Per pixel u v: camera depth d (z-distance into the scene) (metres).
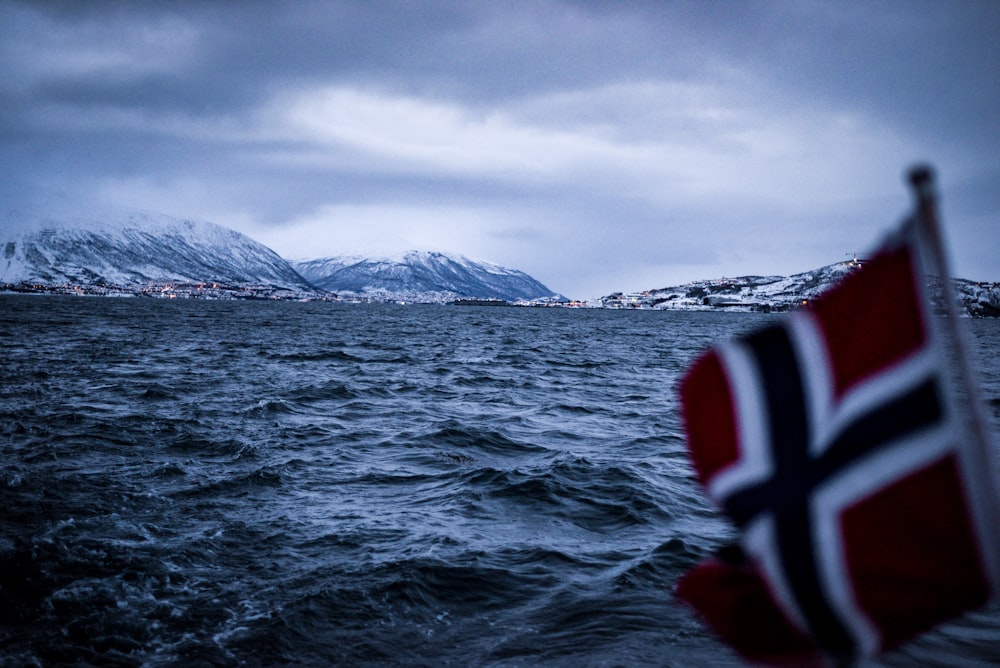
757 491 4.14
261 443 21.50
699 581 4.61
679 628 9.73
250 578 11.35
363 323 138.25
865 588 3.91
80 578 11.19
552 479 17.16
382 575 11.37
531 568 11.80
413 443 22.25
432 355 62.69
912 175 3.62
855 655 4.12
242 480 17.11
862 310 3.95
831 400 4.00
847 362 3.97
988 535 3.73
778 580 4.12
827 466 3.98
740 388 4.22
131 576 11.31
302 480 17.45
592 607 10.37
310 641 9.48
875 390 3.88
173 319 130.38
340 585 11.03
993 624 9.34
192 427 23.72
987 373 46.59
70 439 21.03
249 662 9.01
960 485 3.75
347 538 13.17
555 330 128.88
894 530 3.86
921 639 8.97
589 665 8.84
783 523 4.07
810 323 4.12
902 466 3.83
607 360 61.69
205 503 15.25
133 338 74.12
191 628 9.77
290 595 10.71
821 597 4.01
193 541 12.88
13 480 16.20
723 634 4.37
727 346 4.30
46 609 10.20
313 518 14.39
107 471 17.55
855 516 3.94
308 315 188.38
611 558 12.35
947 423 3.75
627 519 14.55
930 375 3.77
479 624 9.97
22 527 13.23
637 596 10.73
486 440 23.00
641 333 124.44
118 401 29.25
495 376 45.28
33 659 8.97
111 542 12.66
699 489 17.12
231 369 45.44
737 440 4.20
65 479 16.55
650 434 24.97
